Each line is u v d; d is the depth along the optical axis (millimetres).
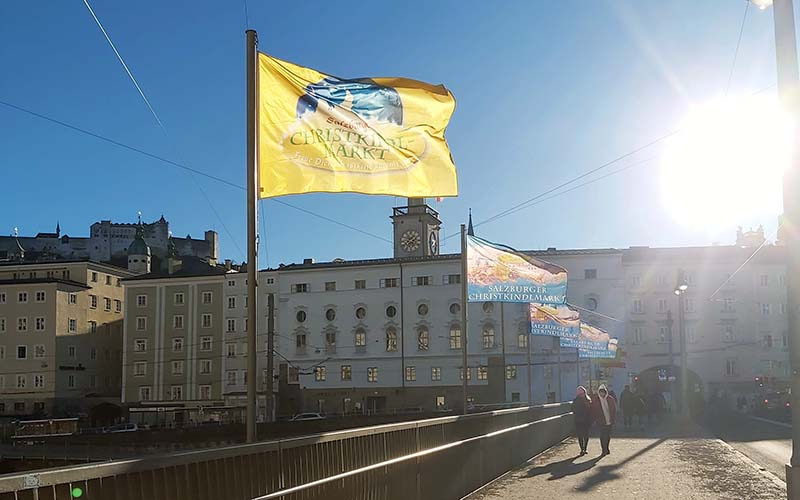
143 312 101438
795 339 10000
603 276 87625
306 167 9922
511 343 87500
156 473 6133
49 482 5035
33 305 96250
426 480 12133
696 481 16391
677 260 87312
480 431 16109
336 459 9180
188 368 99188
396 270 92875
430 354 90188
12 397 95062
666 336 86312
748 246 88250
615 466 19469
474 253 21781
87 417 93750
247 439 8492
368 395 91562
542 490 15055
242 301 98875
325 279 95562
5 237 167375
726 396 77188
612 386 85438
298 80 9953
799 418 9945
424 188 10562
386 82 10461
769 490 15031
